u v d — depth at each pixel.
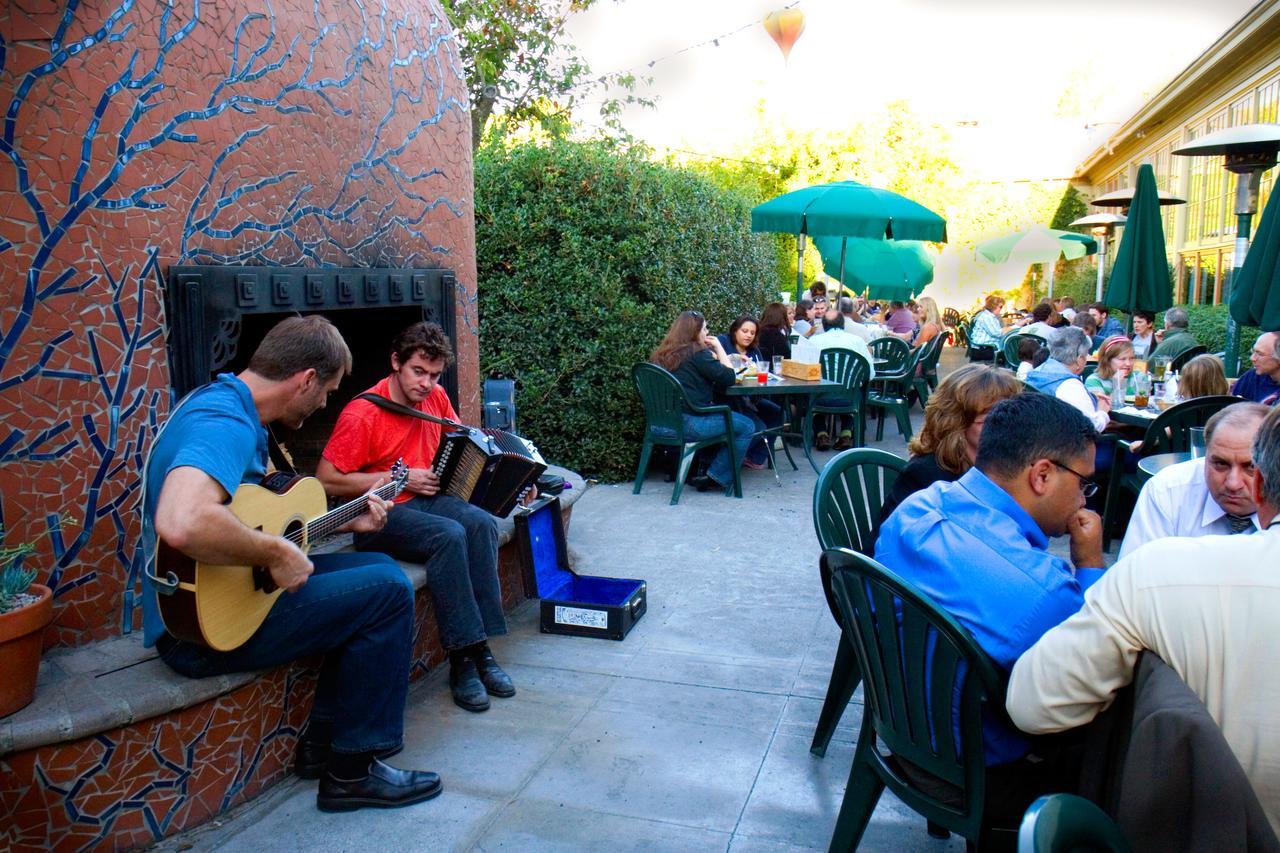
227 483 2.36
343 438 3.50
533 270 6.53
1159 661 1.50
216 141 3.04
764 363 7.79
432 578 3.38
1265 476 1.73
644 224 6.70
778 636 4.04
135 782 2.48
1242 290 4.86
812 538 5.52
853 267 14.02
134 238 2.78
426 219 4.35
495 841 2.59
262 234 3.26
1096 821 1.26
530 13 10.67
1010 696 1.76
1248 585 1.44
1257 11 9.69
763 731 3.21
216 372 3.05
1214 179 13.21
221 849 2.54
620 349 6.70
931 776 2.13
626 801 2.79
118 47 2.71
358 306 3.75
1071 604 1.91
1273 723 1.41
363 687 2.70
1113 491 5.28
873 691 2.22
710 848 2.55
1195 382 5.28
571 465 6.89
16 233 2.52
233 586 2.49
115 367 2.75
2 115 2.48
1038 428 2.01
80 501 2.70
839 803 2.77
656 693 3.50
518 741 3.14
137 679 2.55
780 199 8.55
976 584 1.97
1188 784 1.36
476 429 3.77
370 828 2.64
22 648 2.33
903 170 18.41
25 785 2.31
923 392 10.72
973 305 23.86
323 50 3.56
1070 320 11.64
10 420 2.54
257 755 2.78
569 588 4.42
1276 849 1.31
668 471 7.27
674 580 4.77
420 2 4.36
